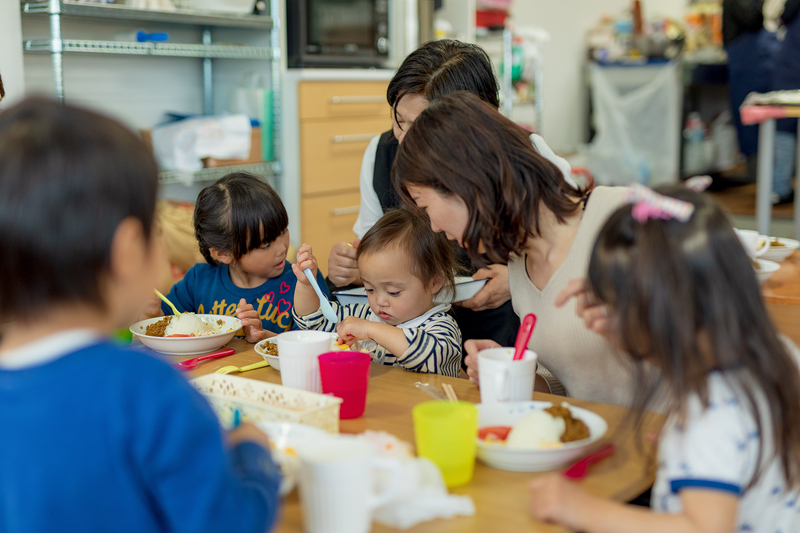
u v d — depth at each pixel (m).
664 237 0.72
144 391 0.55
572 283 0.87
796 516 0.81
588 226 1.11
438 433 0.76
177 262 2.59
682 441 0.73
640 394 0.81
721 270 0.72
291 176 3.29
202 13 2.85
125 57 3.07
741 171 6.25
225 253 1.65
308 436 0.78
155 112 3.22
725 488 0.70
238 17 2.96
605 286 0.75
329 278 1.73
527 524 0.69
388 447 0.76
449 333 1.34
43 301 0.56
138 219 0.58
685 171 5.65
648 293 0.71
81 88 2.94
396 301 1.40
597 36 6.12
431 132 1.01
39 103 0.58
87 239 0.55
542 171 1.05
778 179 4.90
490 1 4.58
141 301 0.62
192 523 0.54
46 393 0.55
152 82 3.19
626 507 0.70
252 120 3.16
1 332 0.61
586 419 0.88
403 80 1.49
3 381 0.55
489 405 0.91
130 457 0.55
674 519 0.69
